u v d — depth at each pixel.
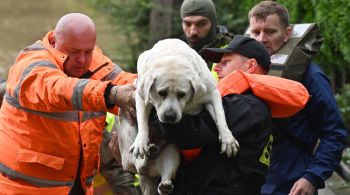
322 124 8.17
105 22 22.22
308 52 8.45
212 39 10.20
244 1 16.77
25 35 33.78
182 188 6.69
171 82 6.21
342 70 13.55
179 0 18.27
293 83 6.86
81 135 7.84
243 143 6.54
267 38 8.50
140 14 19.12
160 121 6.34
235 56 7.21
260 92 6.69
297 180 8.17
